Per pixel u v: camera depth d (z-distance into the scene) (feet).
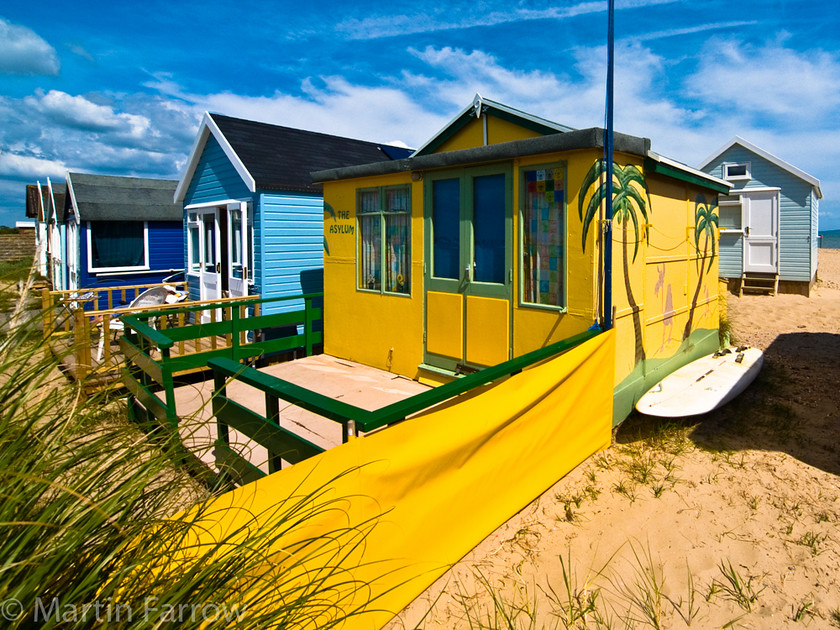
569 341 14.64
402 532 9.75
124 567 5.49
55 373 6.74
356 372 23.06
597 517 13.03
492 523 12.07
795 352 26.12
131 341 17.94
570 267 16.63
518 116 18.34
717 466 15.26
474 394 12.42
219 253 34.01
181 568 6.04
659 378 19.99
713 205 24.35
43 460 5.76
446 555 10.84
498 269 18.83
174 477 6.95
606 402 16.11
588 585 10.83
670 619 9.96
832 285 51.98
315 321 32.68
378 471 9.18
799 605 10.14
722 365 21.89
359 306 24.20
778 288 45.73
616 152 16.47
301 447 9.71
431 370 20.95
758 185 45.60
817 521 12.52
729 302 41.47
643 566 11.37
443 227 20.44
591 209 15.94
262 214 30.42
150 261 48.91
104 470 6.05
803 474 14.51
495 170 18.47
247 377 11.16
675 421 18.15
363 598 9.10
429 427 10.14
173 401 13.65
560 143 15.94
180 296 31.50
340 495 8.59
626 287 17.33
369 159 39.47
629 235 17.28
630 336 17.75
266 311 30.58
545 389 13.21
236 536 7.29
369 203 23.47
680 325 21.58
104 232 46.57
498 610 10.08
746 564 11.30
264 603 6.68
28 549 5.23
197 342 23.99
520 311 18.06
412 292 21.70
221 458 12.34
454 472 10.85
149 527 5.89
